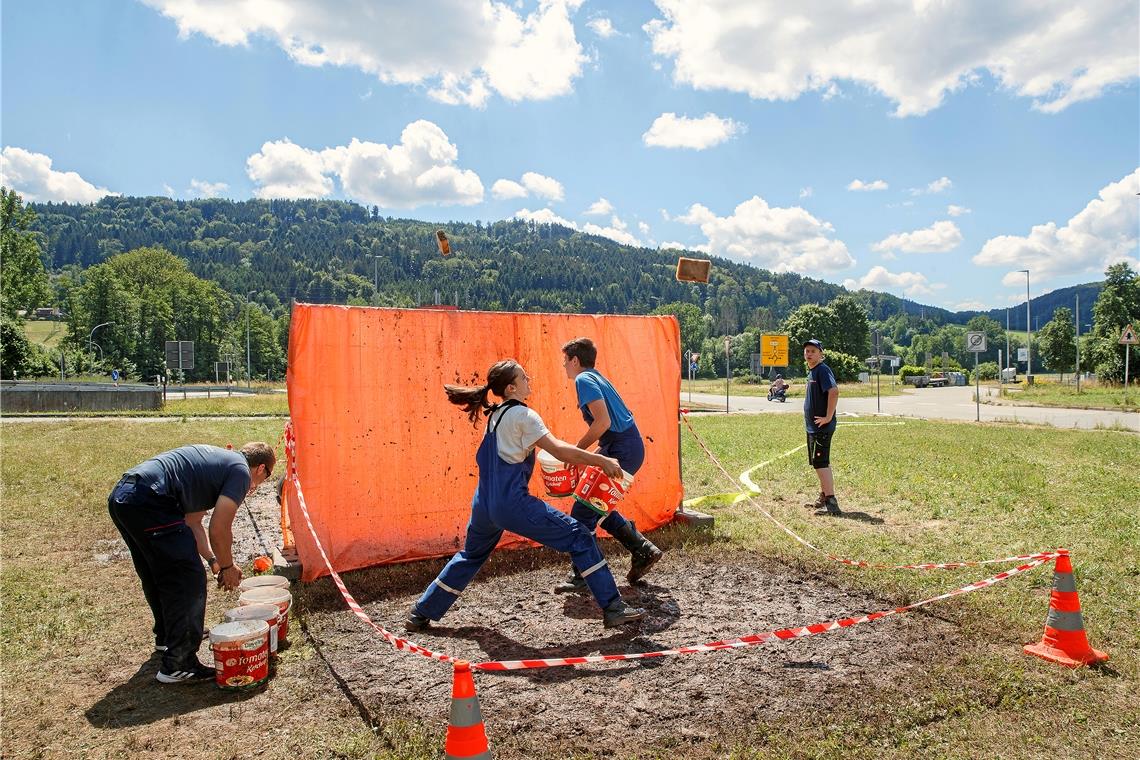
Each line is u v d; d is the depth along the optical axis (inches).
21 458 478.9
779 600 203.3
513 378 178.5
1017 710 138.9
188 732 133.2
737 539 267.6
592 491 201.2
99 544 268.8
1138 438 600.4
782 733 130.3
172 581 153.8
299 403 224.7
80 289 3695.9
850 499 346.0
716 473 422.6
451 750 107.0
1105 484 363.9
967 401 1425.9
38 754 125.4
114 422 780.0
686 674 154.9
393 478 239.8
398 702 143.6
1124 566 226.8
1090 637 173.9
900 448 526.9
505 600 205.8
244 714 140.2
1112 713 138.1
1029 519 293.0
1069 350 2849.4
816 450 320.8
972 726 133.6
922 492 351.3
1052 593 166.4
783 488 375.6
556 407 272.4
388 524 239.1
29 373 2281.0
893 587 211.3
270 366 4798.2
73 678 157.2
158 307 3814.0
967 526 287.3
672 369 295.9
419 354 244.7
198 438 610.2
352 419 233.5
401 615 194.2
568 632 181.0
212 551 166.9
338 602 205.0
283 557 234.8
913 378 2805.1
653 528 288.4
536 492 267.9
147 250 4761.3
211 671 156.6
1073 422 837.8
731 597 205.9
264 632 153.5
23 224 2337.6
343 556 231.0
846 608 196.2
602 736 130.0
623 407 212.1
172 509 155.2
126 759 124.1
